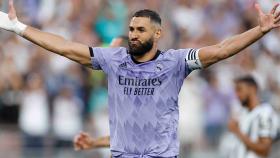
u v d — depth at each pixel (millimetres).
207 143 37469
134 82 17859
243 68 43500
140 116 17812
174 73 17844
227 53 17359
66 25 43031
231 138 36312
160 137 17812
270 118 28906
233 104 37344
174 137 17922
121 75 17969
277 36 46750
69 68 39219
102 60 18141
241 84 29266
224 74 41281
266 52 45781
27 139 35938
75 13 43625
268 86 44344
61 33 42531
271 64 45438
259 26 17125
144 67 17844
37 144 35938
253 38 17188
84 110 38312
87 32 42938
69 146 36156
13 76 38875
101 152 34906
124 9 44562
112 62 18078
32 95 36906
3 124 36594
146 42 17688
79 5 43969
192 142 37344
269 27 17016
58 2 43812
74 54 18219
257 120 28922
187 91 38062
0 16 18281
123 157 17953
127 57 18031
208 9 47469
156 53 17953
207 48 17594
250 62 44156
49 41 18188
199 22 46531
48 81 38125
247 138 28422
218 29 47125
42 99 36906
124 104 17922
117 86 18016
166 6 45469
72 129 36656
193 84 38781
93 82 39219
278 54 46312
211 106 38719
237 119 29469
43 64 39406
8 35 40719
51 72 38812
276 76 45188
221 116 38625
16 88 38594
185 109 37812
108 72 18141
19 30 18219
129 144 17891
